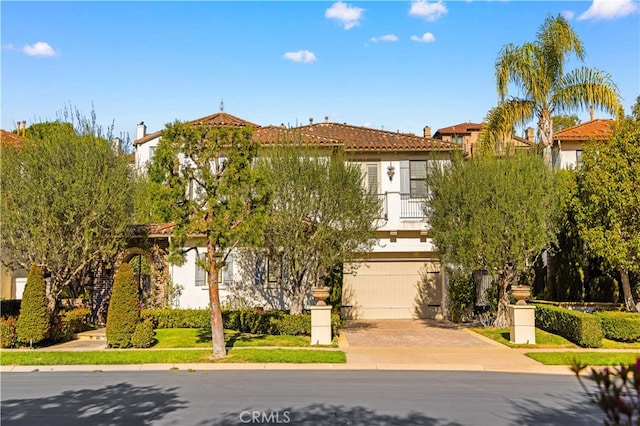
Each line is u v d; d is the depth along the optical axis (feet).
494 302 72.64
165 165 49.42
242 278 74.08
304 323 62.69
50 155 63.98
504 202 60.03
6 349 56.24
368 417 30.78
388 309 81.41
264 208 51.75
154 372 45.68
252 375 43.93
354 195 62.44
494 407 33.22
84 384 40.73
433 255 81.56
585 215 62.28
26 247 63.10
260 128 84.89
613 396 12.82
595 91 71.26
